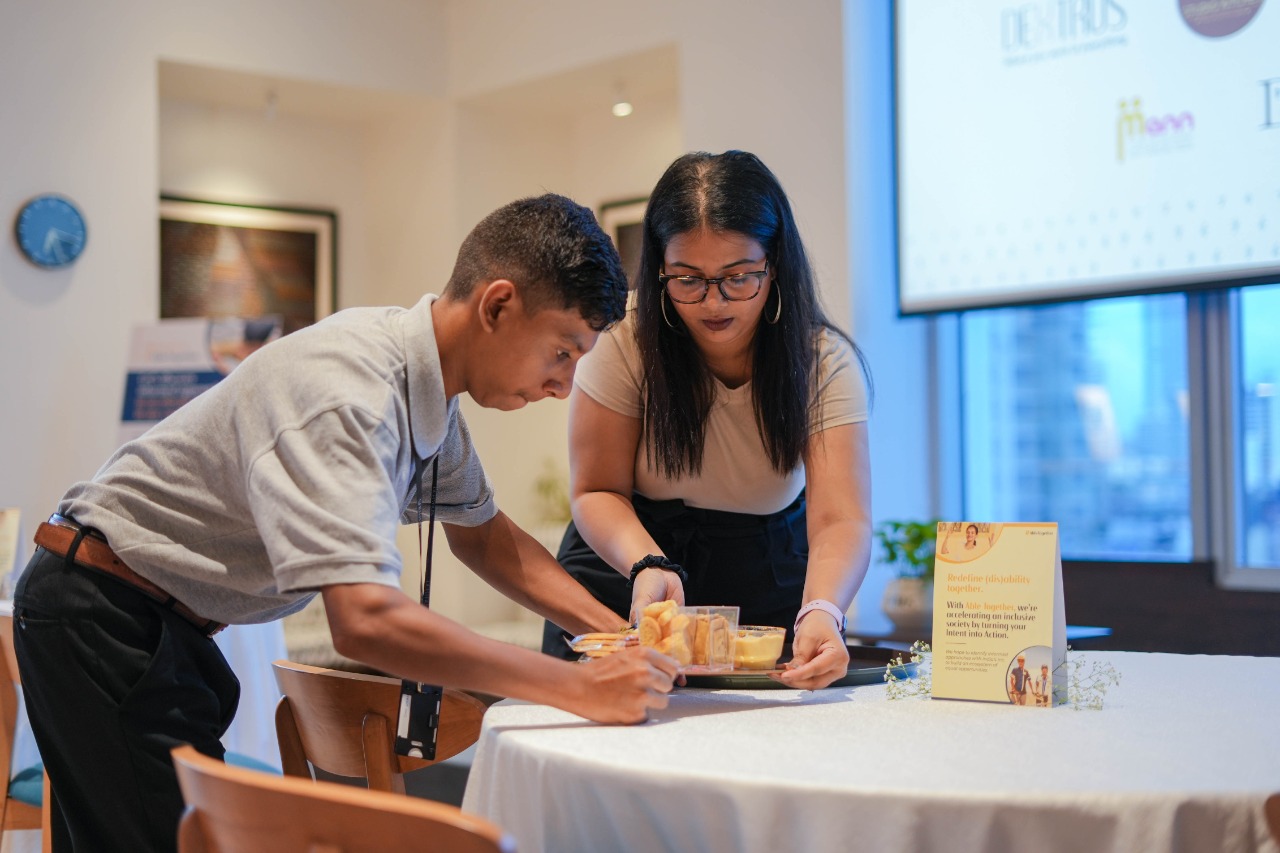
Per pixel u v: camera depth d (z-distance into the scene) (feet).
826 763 3.93
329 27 18.30
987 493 15.06
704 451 6.75
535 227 4.84
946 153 14.07
